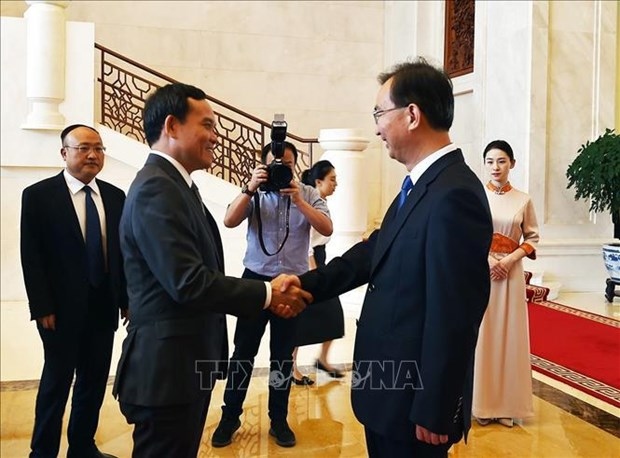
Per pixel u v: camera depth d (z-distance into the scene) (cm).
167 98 224
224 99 1152
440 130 209
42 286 314
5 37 723
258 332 370
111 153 779
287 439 369
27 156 734
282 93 1175
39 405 319
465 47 1026
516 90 853
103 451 354
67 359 318
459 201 193
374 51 1211
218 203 824
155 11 1116
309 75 1185
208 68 1143
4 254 742
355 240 741
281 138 355
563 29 842
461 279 190
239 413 374
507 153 414
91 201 329
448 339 189
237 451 361
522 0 841
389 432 204
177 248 206
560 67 844
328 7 1188
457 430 210
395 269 206
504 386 401
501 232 408
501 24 884
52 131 737
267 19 1163
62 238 318
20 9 1047
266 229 374
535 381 488
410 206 205
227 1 1145
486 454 361
